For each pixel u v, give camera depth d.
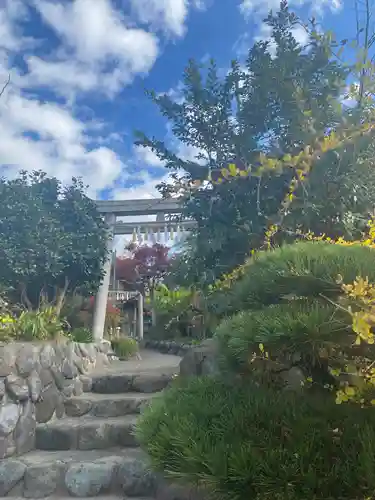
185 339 5.01
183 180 3.56
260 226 3.05
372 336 1.24
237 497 1.25
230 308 2.80
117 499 2.53
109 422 3.24
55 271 5.58
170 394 1.96
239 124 3.51
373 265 1.45
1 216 5.50
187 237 3.78
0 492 2.62
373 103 2.54
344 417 1.44
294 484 1.21
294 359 1.69
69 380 3.80
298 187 2.84
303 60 3.24
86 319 7.84
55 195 6.30
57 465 2.69
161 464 1.48
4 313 4.14
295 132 2.96
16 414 2.96
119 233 7.91
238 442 1.38
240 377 1.92
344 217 2.73
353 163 2.67
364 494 1.18
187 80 3.69
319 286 1.49
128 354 7.63
